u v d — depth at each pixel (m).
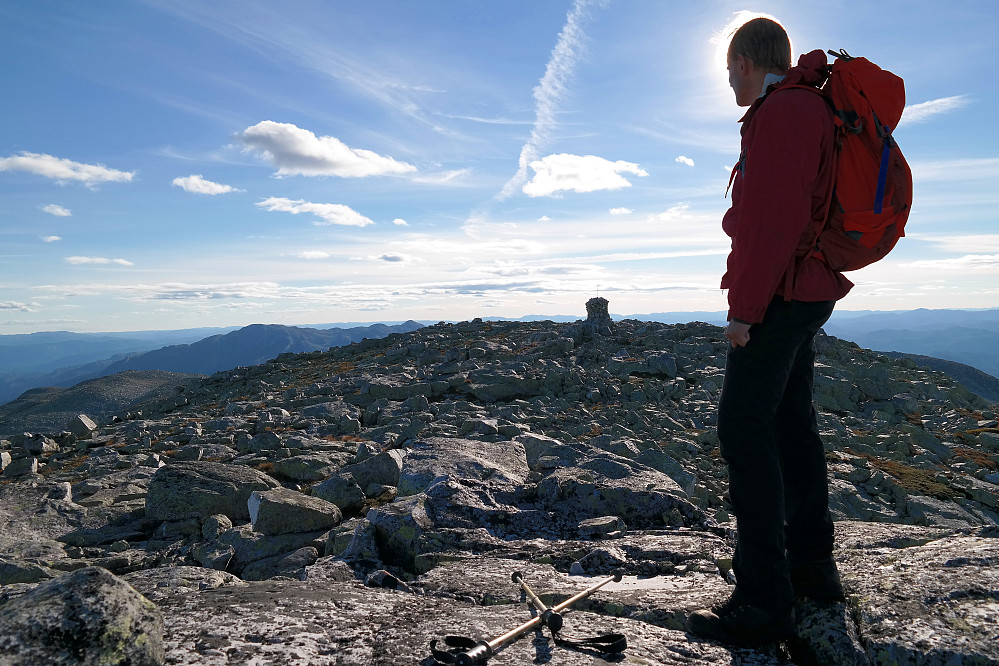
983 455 17.83
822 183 2.75
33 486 12.48
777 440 3.32
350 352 40.41
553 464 7.64
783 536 2.94
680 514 6.21
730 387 2.97
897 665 2.55
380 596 3.59
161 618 2.44
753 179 2.73
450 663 2.43
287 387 30.88
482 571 4.62
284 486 12.55
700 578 4.29
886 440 18.47
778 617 2.89
